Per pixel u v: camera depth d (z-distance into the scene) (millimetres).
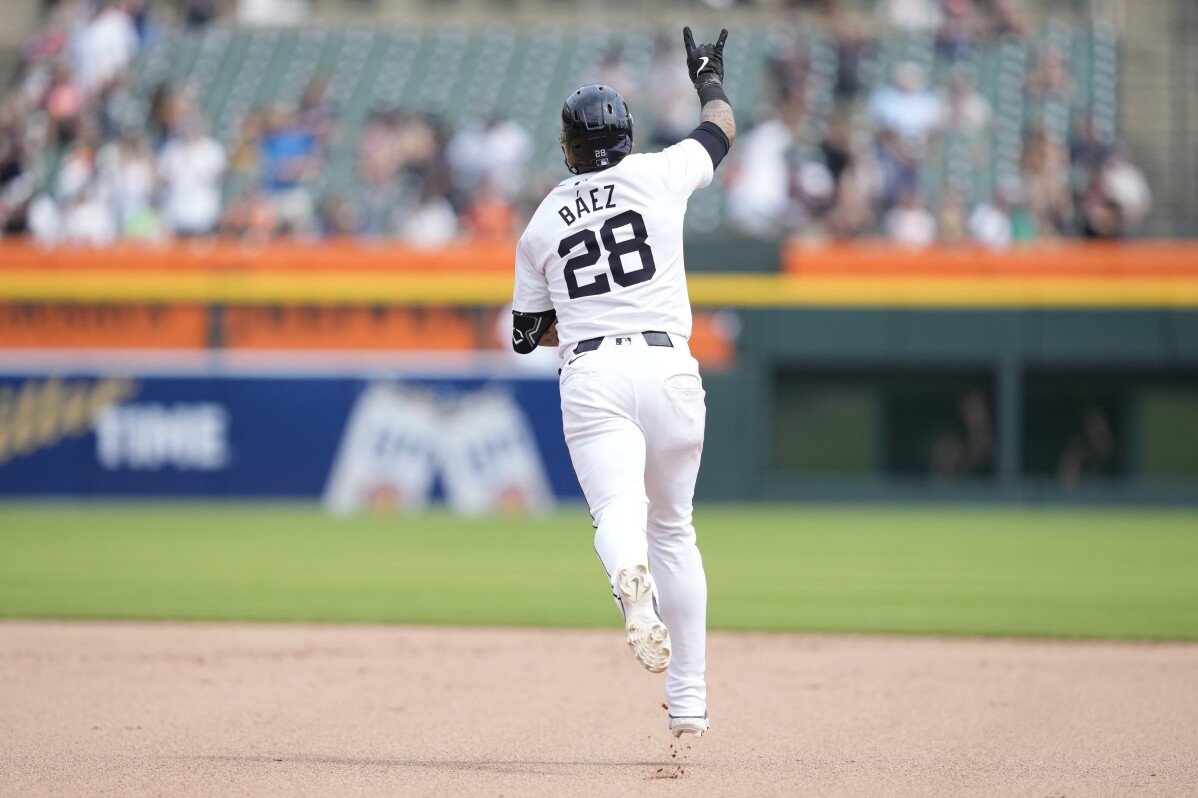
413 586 36312
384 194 67250
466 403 57125
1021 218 63188
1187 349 56281
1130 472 57750
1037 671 24047
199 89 76500
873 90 72188
